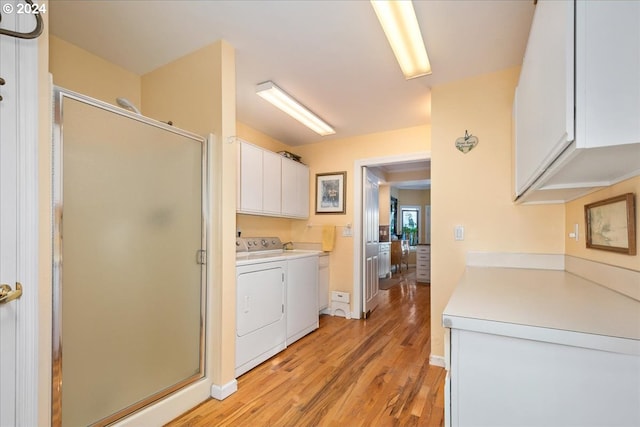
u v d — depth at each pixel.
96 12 1.68
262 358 2.46
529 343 0.89
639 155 0.85
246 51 2.06
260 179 3.20
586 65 0.75
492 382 0.93
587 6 0.76
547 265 2.10
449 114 2.46
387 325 3.49
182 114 2.14
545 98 1.03
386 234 6.95
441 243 2.44
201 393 1.87
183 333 1.82
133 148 1.57
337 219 4.02
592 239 1.59
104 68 2.18
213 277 1.97
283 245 3.97
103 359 1.42
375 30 1.83
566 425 0.84
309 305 3.23
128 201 1.54
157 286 1.68
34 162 1.16
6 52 1.09
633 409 0.79
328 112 3.11
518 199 2.00
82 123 1.35
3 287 1.06
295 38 1.92
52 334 1.22
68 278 1.29
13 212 1.10
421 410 1.79
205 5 1.63
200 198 1.95
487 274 1.87
